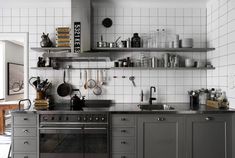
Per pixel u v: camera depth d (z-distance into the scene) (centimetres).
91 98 331
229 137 261
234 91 261
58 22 330
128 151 261
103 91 332
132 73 333
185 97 334
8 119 555
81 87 331
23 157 265
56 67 316
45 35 312
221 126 261
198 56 334
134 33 317
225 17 278
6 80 584
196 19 334
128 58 319
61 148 265
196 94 310
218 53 297
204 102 313
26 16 331
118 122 262
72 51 291
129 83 332
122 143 261
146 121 261
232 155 261
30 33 331
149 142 261
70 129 262
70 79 331
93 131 261
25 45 330
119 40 331
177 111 258
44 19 330
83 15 294
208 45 328
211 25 318
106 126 261
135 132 261
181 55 332
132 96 332
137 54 331
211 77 319
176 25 333
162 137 261
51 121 264
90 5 297
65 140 265
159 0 319
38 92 306
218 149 261
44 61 318
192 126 261
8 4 328
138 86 332
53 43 329
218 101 277
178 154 260
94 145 263
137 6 332
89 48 293
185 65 317
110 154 262
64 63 331
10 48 608
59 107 295
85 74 330
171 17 333
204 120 260
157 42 330
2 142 418
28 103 327
